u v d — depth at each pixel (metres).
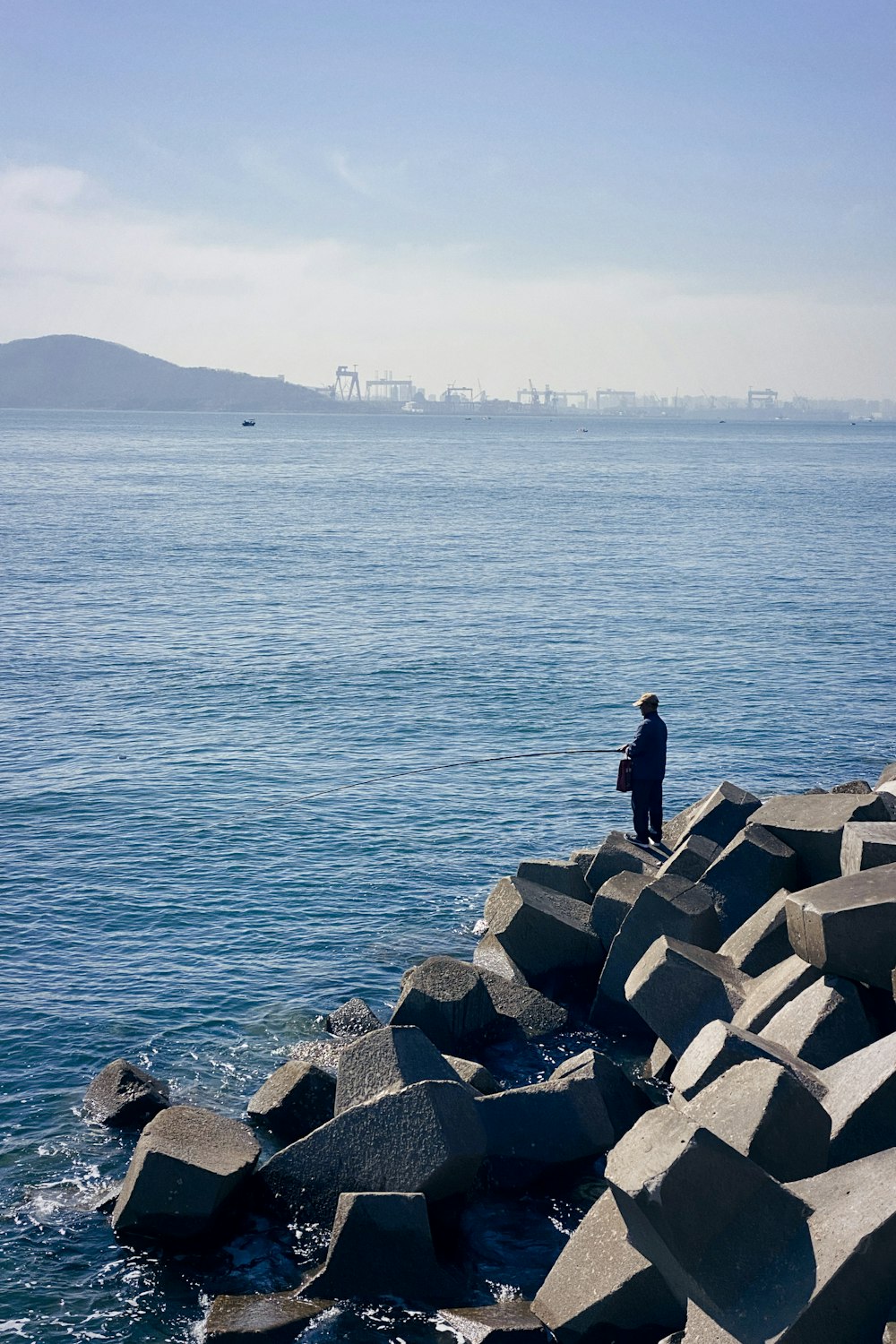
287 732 30.22
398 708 32.66
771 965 13.91
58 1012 15.89
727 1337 8.12
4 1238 11.27
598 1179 11.90
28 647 39.88
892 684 36.31
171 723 30.91
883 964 11.55
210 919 19.11
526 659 38.91
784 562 64.94
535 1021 15.05
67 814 23.84
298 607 48.59
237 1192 11.43
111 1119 13.24
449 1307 10.18
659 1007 13.57
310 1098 12.87
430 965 15.00
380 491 116.88
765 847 15.51
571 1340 9.56
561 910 16.70
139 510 92.12
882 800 15.95
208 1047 15.12
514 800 25.33
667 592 53.69
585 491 119.81
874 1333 7.86
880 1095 9.61
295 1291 10.42
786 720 31.97
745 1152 8.99
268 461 170.38
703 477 147.50
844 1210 8.22
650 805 19.05
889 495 117.06
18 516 84.75
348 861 21.73
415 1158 10.85
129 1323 10.20
